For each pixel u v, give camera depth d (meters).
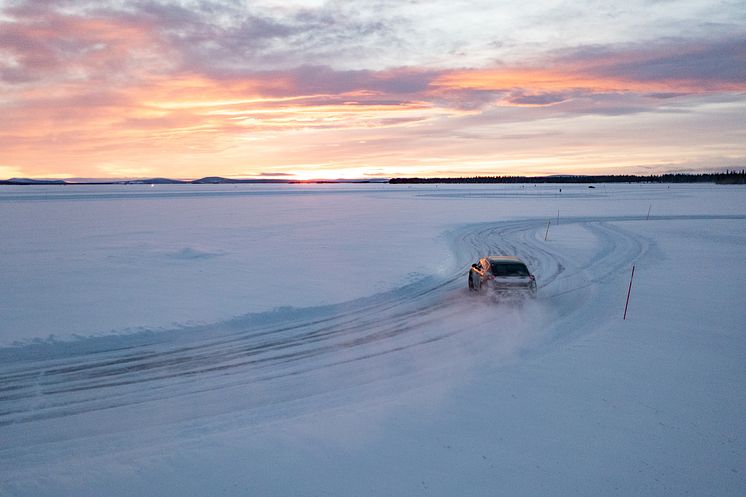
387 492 5.69
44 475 6.05
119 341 11.71
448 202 77.00
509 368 9.88
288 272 20.47
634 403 8.11
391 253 25.83
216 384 9.26
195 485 5.82
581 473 6.10
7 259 23.80
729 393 8.51
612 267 22.33
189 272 20.41
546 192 115.19
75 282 18.28
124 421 7.73
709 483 5.93
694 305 15.07
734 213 53.47
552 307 15.22
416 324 13.47
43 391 8.86
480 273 16.59
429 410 7.90
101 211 59.31
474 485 5.84
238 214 54.19
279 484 5.84
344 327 13.19
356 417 7.68
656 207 63.50
